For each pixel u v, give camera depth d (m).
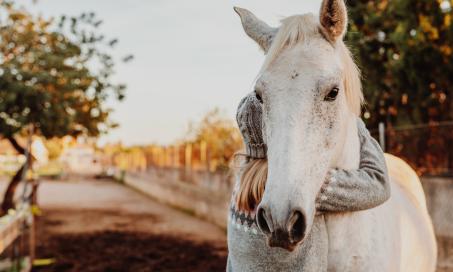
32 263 6.79
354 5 9.40
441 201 6.24
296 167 1.48
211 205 11.39
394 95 9.02
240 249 1.83
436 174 6.36
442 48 8.12
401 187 2.80
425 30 8.09
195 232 9.80
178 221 11.61
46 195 19.95
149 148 23.11
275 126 1.56
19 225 5.68
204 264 6.86
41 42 10.68
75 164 65.75
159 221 11.62
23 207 6.20
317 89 1.58
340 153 1.77
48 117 9.50
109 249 7.98
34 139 10.41
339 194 1.72
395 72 8.57
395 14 8.69
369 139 2.06
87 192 22.09
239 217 1.85
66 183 29.55
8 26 10.29
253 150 1.89
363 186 1.76
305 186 1.49
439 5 8.14
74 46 10.71
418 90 8.56
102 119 11.80
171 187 15.86
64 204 16.02
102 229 10.23
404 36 8.15
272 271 1.77
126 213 13.40
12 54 10.18
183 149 15.44
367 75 9.14
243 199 1.82
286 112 1.56
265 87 1.63
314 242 1.74
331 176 1.73
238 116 1.95
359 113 1.85
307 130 1.55
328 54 1.64
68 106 10.23
